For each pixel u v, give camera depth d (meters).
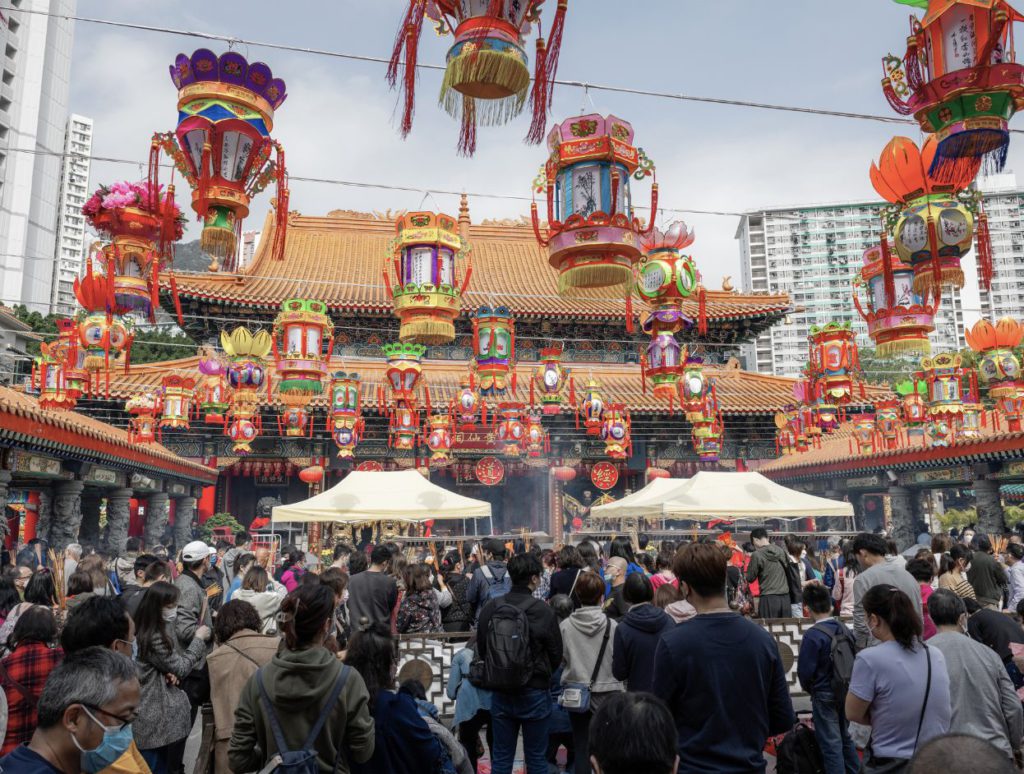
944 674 4.71
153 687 5.92
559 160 8.05
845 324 16.25
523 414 20.73
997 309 125.44
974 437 18.66
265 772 3.91
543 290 34.53
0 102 80.88
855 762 7.05
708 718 4.27
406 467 31.00
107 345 9.71
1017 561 12.77
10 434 16.39
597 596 6.99
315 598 4.39
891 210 8.66
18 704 5.16
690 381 16.69
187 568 7.42
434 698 9.55
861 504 35.25
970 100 6.86
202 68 7.41
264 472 30.64
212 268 29.05
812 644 7.01
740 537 22.03
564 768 8.43
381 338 31.52
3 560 17.34
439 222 10.14
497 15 5.00
